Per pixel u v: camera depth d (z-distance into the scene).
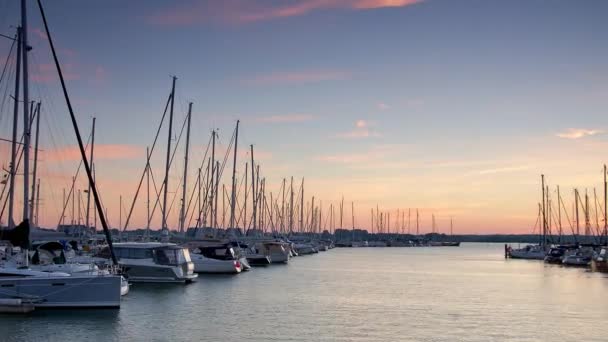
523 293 54.03
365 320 36.47
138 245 52.84
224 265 67.12
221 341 29.50
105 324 32.97
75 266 38.25
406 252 177.75
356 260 117.25
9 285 34.94
